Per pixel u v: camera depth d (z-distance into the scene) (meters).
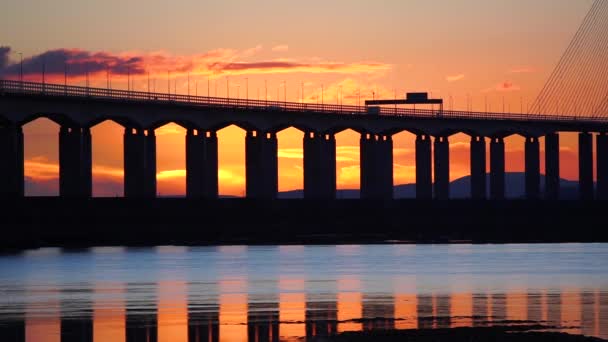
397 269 196.50
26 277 180.00
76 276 182.12
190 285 167.38
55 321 128.25
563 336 115.75
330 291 158.25
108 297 151.38
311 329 121.31
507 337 114.88
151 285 167.25
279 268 198.88
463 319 128.38
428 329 120.19
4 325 125.25
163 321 127.88
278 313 134.00
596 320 127.38
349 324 124.81
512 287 163.88
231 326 123.81
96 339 116.12
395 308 138.38
